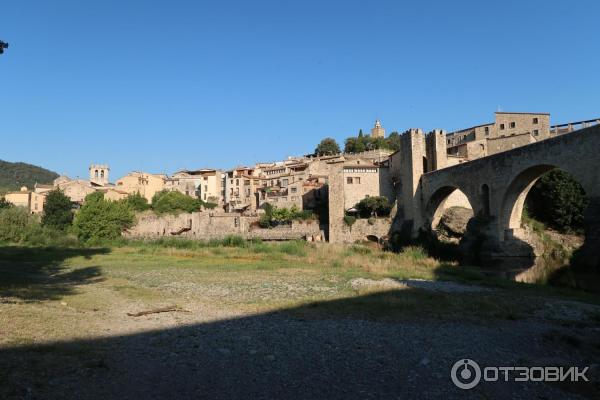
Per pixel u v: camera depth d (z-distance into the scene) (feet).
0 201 468.34
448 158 336.90
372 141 627.46
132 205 431.43
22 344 56.03
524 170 209.97
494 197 233.35
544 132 404.98
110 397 41.91
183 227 395.96
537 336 71.15
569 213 254.06
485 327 76.84
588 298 113.09
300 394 44.62
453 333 71.87
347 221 354.95
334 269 173.68
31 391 41.37
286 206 420.36
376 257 221.05
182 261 208.33
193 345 61.67
